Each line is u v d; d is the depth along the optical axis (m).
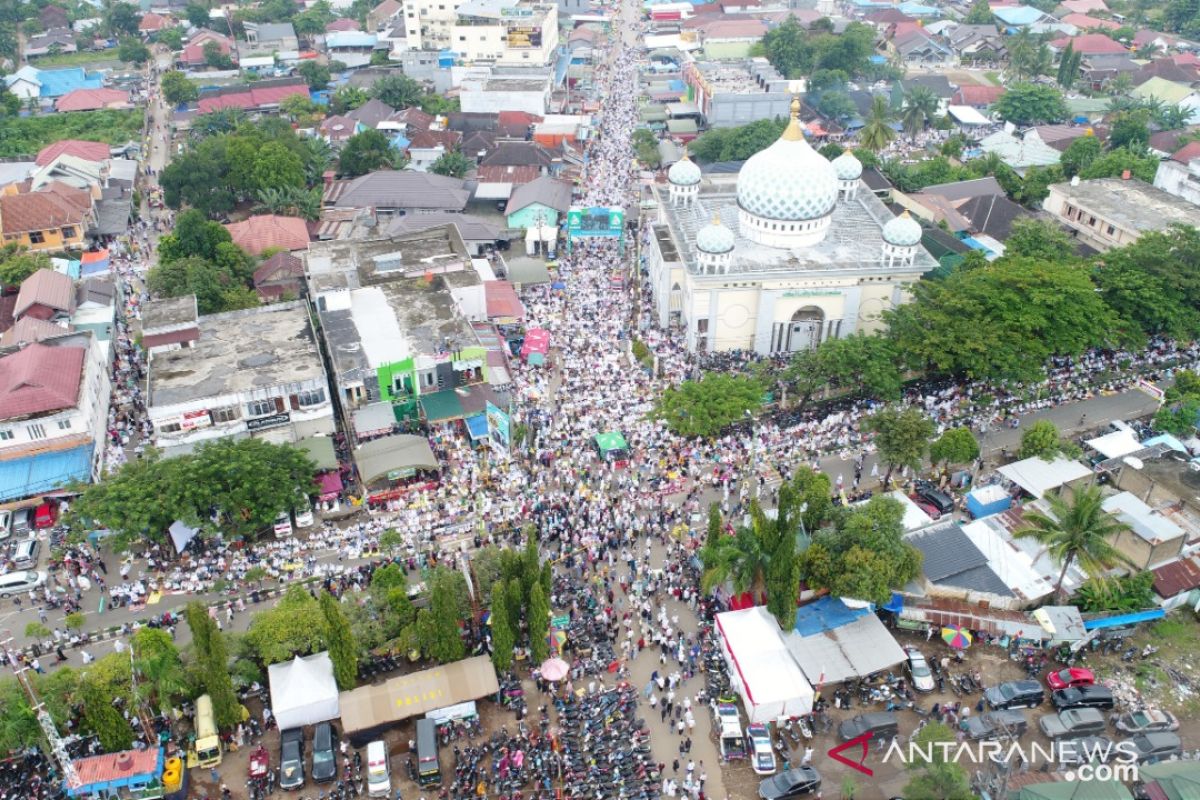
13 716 71.69
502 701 79.62
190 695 77.62
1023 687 78.44
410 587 89.31
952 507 100.12
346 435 113.06
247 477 94.81
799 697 75.88
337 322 123.31
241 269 144.62
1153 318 124.62
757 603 86.81
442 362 114.44
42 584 91.75
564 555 93.44
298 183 175.88
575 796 70.62
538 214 167.12
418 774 72.50
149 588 91.19
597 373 123.75
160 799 71.31
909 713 78.50
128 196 179.75
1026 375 112.62
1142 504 94.06
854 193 149.75
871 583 82.06
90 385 111.38
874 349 112.50
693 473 104.38
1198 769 69.62
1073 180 169.88
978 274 125.62
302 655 81.38
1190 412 108.19
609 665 82.06
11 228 158.00
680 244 133.12
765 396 115.62
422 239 148.50
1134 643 85.81
